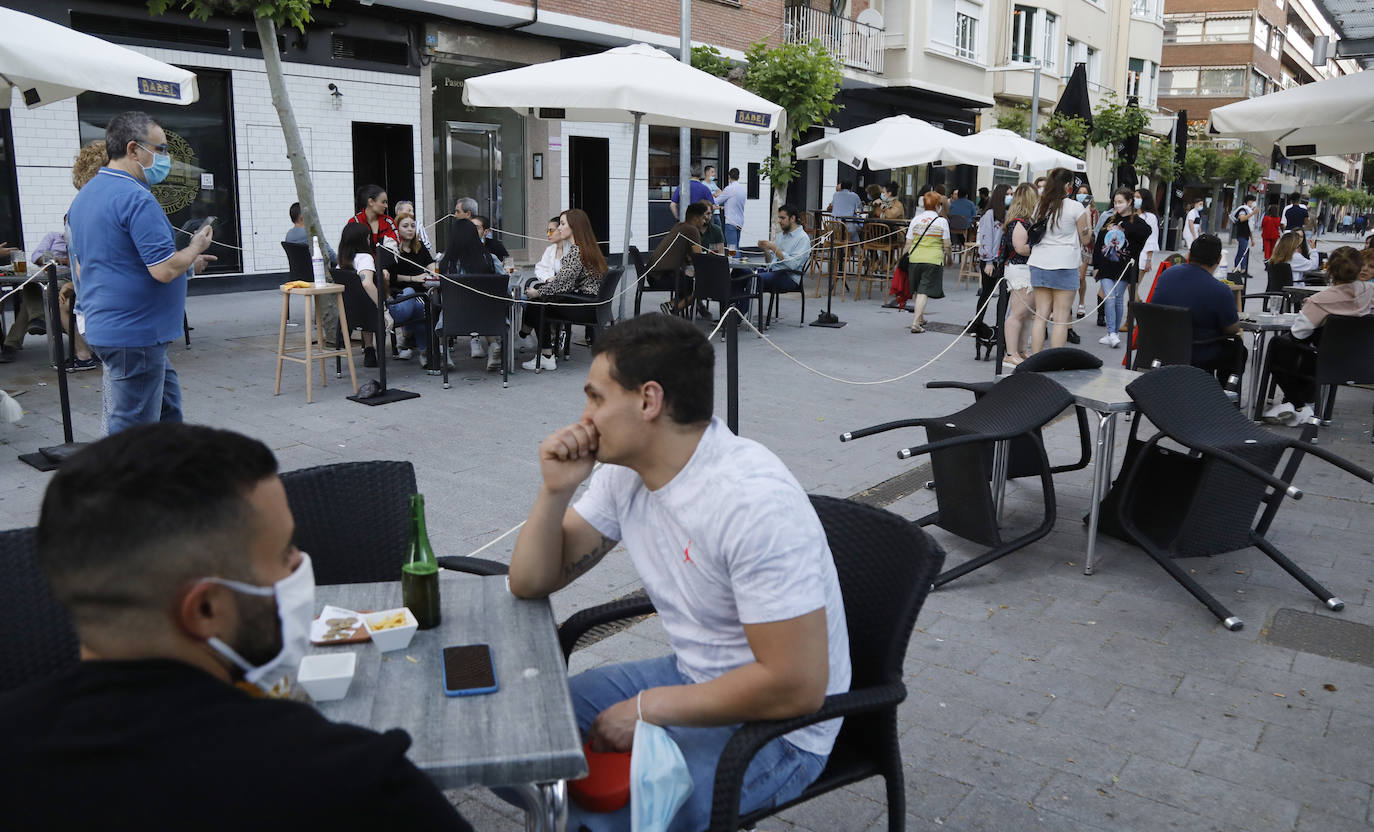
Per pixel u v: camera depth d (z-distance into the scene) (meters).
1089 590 4.51
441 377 8.52
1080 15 35.00
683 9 13.92
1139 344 7.32
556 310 8.95
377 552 2.72
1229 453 4.15
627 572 4.55
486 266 8.55
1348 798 2.97
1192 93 61.19
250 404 7.43
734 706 1.94
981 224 10.86
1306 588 4.50
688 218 11.30
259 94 13.95
